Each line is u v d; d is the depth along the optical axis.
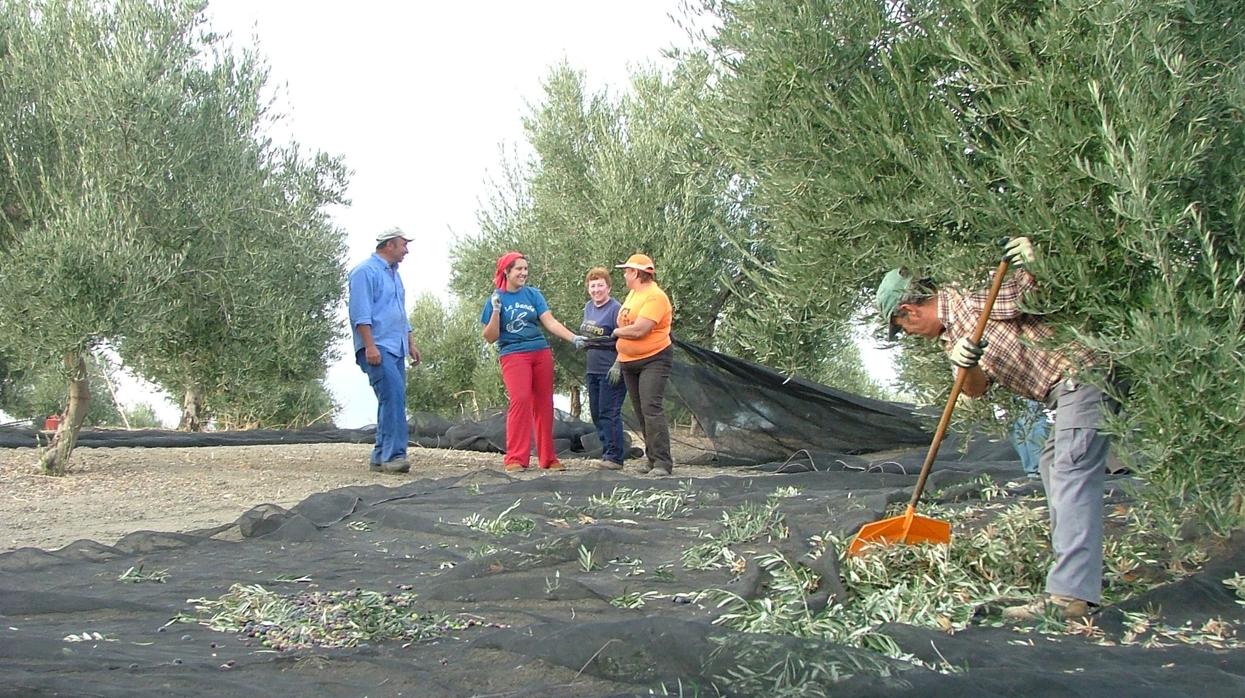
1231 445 3.82
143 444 14.50
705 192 15.28
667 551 6.00
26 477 9.96
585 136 18.28
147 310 9.59
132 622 4.57
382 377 11.20
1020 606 4.36
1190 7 4.02
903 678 3.24
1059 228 4.06
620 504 7.74
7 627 4.43
